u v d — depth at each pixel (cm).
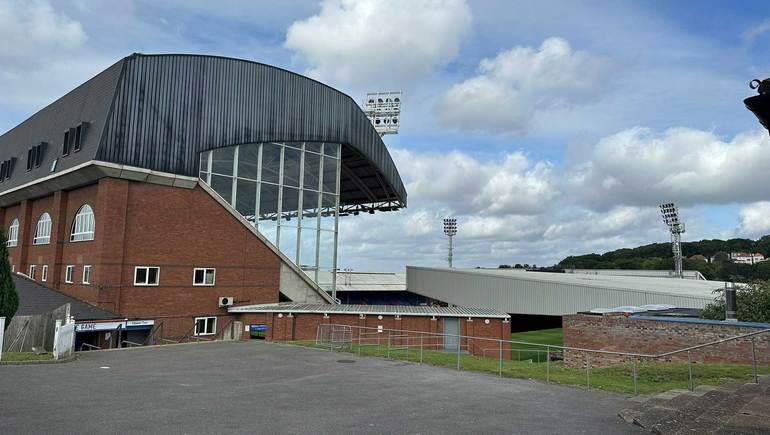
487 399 1267
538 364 2139
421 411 1118
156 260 3072
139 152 3022
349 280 8500
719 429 863
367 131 4747
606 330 2067
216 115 3475
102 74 3262
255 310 3225
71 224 3275
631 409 1104
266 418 1025
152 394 1248
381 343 3138
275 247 3716
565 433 944
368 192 5744
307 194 4088
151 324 2897
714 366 1709
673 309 2997
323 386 1416
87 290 2936
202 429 930
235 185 3581
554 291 4309
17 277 3139
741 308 2322
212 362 1888
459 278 5472
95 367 1702
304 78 4119
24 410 1035
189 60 3372
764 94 533
